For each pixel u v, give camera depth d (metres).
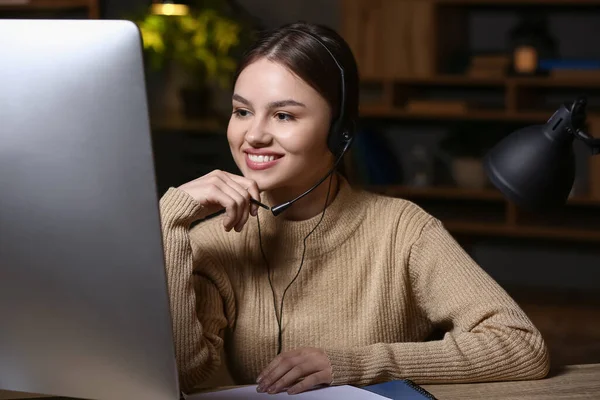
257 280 1.83
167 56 5.36
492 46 5.66
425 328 1.93
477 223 5.36
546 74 5.32
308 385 1.53
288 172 1.71
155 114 5.73
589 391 1.58
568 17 5.50
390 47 5.38
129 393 1.22
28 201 1.15
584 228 5.20
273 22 5.88
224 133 5.28
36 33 1.11
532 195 1.55
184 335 1.63
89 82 1.11
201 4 5.49
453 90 5.75
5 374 1.25
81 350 1.20
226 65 5.39
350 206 1.87
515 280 5.83
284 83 1.67
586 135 1.53
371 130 5.48
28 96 1.12
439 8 5.38
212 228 1.89
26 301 1.19
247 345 1.82
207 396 1.51
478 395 1.57
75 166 1.12
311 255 1.82
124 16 5.67
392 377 1.60
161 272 1.15
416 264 1.86
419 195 5.41
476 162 5.40
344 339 1.82
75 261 1.16
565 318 4.95
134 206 1.13
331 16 5.86
